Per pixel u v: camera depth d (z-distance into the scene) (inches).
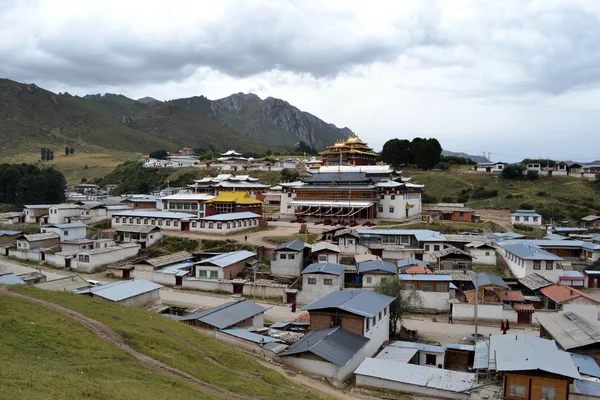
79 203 5600.4
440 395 1566.2
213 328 2047.2
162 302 2773.1
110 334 1519.4
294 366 1766.7
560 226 4768.7
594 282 3038.9
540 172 6678.2
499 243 3597.4
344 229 3816.4
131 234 4148.6
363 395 1578.5
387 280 2476.6
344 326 1978.3
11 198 6825.8
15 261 3959.2
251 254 3531.0
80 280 2615.7
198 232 4279.0
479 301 2559.1
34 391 919.0
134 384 1140.5
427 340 2262.6
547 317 2209.6
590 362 1743.4
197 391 1214.9
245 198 4980.3
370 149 7519.7
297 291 2817.4
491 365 1626.5
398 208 4788.4
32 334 1354.6
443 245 3444.9
